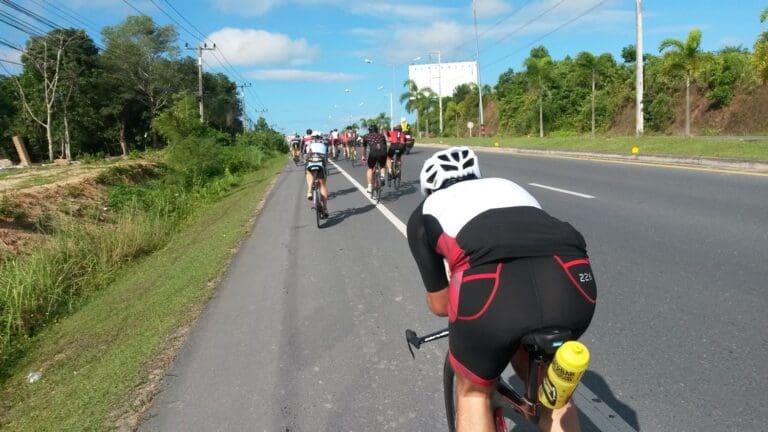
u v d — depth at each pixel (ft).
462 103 266.57
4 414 15.57
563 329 6.78
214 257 28.45
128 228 39.81
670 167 48.85
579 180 45.24
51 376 17.87
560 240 7.28
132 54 228.63
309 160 34.86
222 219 44.75
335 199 46.78
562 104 173.27
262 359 15.31
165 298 22.80
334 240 30.32
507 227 7.29
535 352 7.23
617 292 18.07
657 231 25.66
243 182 84.33
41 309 27.02
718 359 13.11
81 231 39.06
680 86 133.18
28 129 189.98
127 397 13.70
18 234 40.27
